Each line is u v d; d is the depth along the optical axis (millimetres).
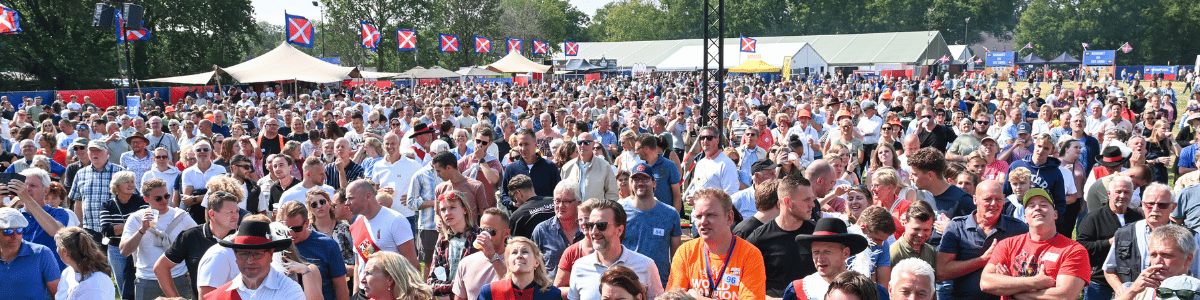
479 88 28656
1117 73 64375
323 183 7047
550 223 5578
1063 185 7188
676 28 105875
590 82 39594
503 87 30266
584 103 19047
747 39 39531
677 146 12969
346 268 5582
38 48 39250
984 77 52969
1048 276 4246
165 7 46844
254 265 4000
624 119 15945
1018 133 8812
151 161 9109
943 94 19188
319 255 4895
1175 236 4102
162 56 49031
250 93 33062
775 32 98562
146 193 5773
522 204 6289
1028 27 89250
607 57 67438
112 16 20156
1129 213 5398
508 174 7531
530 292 4125
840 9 96125
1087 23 83062
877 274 4465
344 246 5664
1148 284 4156
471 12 72625
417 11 69562
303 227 4879
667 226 5254
